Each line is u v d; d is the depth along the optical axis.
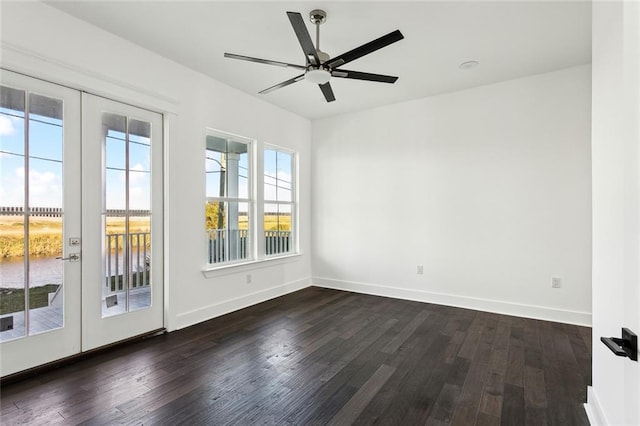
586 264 3.38
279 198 4.84
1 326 2.22
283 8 2.44
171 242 3.23
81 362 2.54
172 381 2.26
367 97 4.29
